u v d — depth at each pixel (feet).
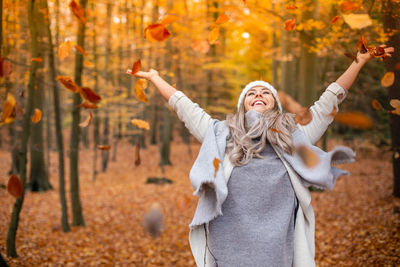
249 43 31.07
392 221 18.72
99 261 17.07
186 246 19.57
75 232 22.65
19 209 15.94
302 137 4.93
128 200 34.50
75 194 23.99
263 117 5.11
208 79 51.57
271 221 4.57
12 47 19.35
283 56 30.27
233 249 4.56
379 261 13.60
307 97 24.57
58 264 16.10
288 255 4.54
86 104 4.58
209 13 27.14
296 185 4.76
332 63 24.00
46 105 40.14
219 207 4.37
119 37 35.50
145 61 31.12
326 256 15.62
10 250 15.97
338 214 22.80
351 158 4.78
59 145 22.41
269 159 4.86
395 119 16.02
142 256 18.03
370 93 20.39
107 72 40.78
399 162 22.90
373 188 29.32
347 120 3.67
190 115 5.44
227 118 5.41
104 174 51.16
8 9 17.07
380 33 9.82
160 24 4.37
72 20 20.88
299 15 19.92
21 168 15.65
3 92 10.67
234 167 4.84
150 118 61.98
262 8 17.58
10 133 49.85
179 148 71.67
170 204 31.71
